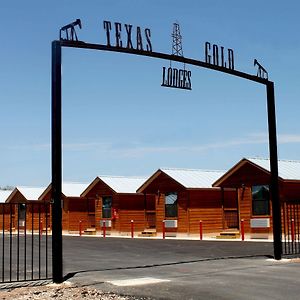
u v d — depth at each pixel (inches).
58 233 541.0
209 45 676.1
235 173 1293.1
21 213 2044.8
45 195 1948.8
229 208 1483.8
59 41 557.9
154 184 1514.5
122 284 524.7
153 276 587.2
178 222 1440.7
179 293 467.5
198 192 1437.0
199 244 1120.8
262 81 724.7
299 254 776.3
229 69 694.5
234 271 609.9
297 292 463.2
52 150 547.5
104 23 593.0
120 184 1689.2
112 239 1430.9
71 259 839.7
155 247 1076.5
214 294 459.5
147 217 1658.5
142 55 620.7
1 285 528.4
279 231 725.9
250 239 1232.8
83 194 1768.0
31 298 455.2
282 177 1177.4
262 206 1234.6
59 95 551.8
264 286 497.0
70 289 498.3
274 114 730.8
